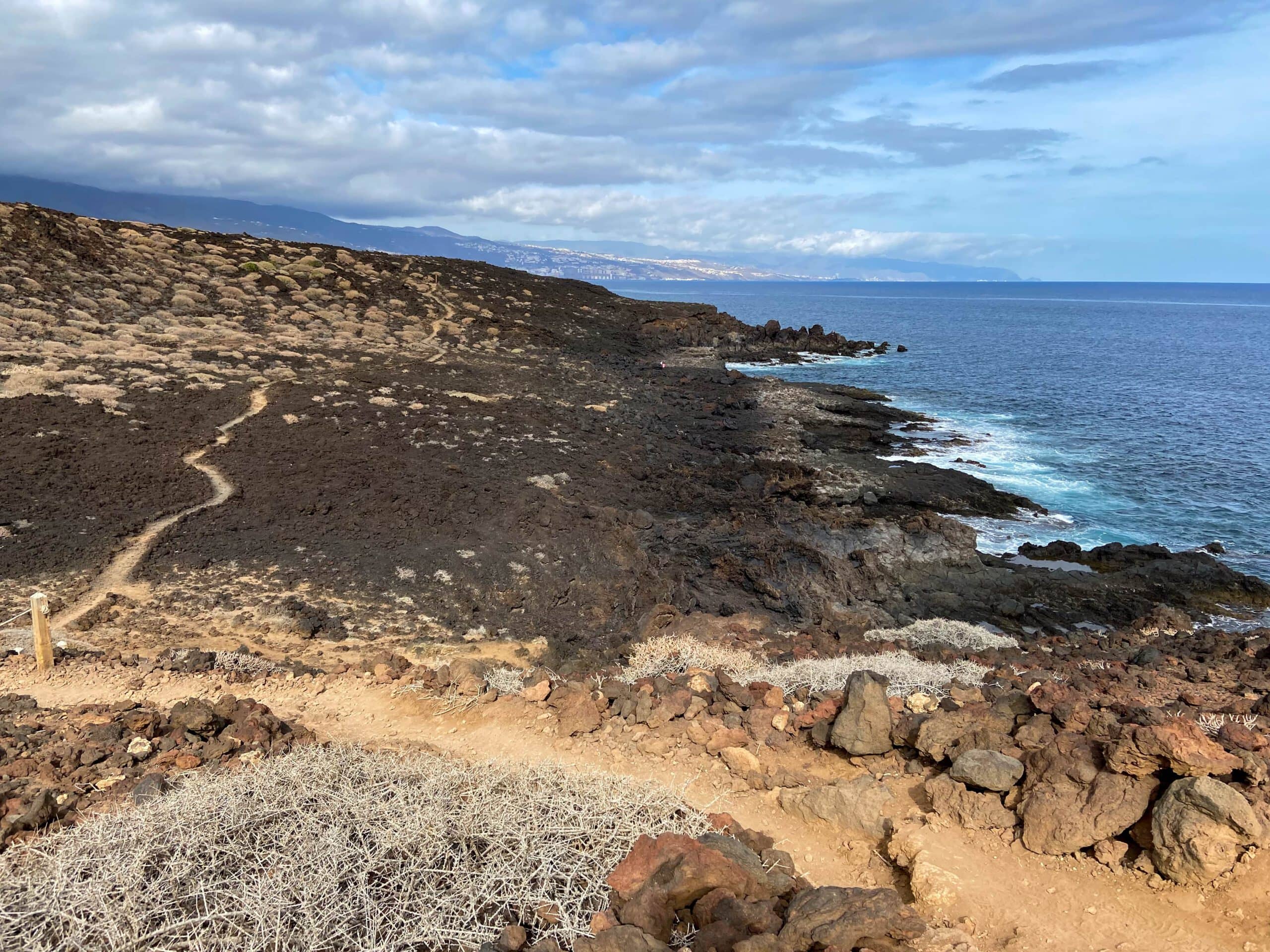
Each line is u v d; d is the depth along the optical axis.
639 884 5.66
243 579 17.81
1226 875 5.64
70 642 13.84
